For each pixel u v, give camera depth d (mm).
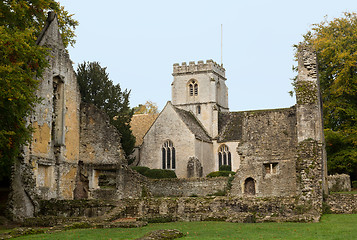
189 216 25828
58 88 35688
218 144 67750
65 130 35844
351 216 25188
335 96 46406
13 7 26844
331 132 44312
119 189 36625
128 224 22891
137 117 71000
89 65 49594
